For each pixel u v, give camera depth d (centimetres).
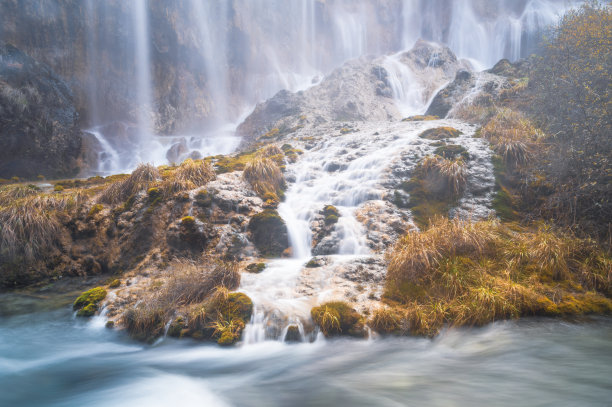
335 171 1035
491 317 522
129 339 559
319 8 2852
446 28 2895
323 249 768
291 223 834
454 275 579
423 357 470
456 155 905
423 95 2042
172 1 2320
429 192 844
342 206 888
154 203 836
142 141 2064
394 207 825
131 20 2236
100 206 865
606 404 355
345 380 432
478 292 545
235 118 2597
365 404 384
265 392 420
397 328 523
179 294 607
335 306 554
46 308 660
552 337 485
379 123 1470
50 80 1547
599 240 660
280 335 529
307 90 2066
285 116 1856
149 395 423
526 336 490
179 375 466
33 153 1403
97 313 627
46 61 1950
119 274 763
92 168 1731
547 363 432
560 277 596
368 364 464
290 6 2791
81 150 1642
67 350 535
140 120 2273
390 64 2230
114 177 1152
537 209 767
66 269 785
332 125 1553
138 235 793
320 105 1906
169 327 558
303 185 989
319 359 485
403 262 611
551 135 890
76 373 476
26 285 752
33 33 1902
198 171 920
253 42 2664
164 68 2383
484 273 586
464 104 1387
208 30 2495
